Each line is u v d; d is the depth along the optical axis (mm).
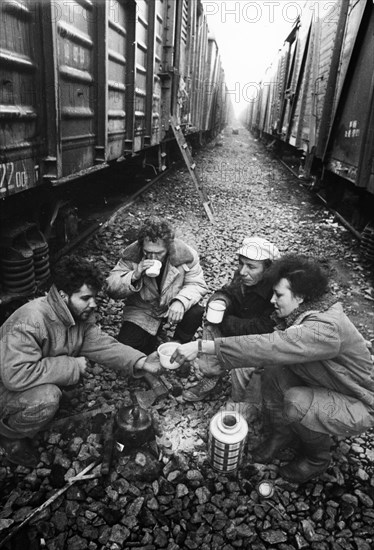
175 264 2750
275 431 2314
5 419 2143
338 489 2189
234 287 2676
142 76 6141
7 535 1842
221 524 1973
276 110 14984
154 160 8742
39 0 2672
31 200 3518
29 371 2041
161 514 2006
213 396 2805
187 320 2979
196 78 11922
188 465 2258
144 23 5926
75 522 1937
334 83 7066
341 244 6086
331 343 1917
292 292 1990
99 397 2691
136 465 2184
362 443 2498
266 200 8820
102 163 4242
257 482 2191
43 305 2146
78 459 2213
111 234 5398
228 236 6289
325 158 7199
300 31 11492
